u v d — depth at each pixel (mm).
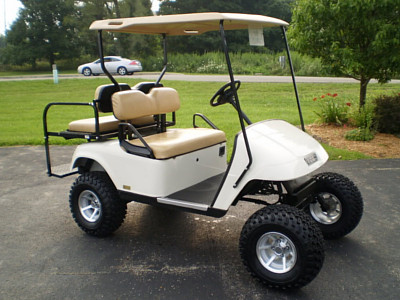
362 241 3375
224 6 38562
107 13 38875
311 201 3363
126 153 3260
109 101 3490
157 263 3062
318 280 2795
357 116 7391
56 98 14328
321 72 7410
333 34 6762
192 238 3494
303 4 6945
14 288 2740
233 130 7672
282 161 2668
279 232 2584
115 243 3418
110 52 39125
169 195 3184
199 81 18281
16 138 7523
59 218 3973
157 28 3738
